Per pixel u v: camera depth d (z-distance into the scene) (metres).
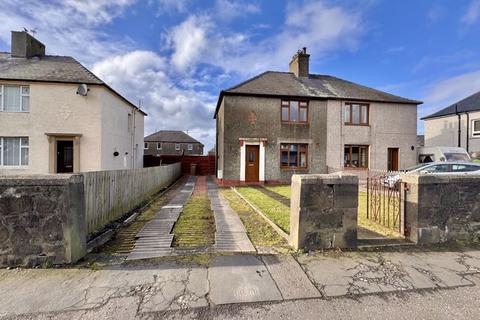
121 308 2.63
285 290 2.99
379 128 16.23
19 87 12.89
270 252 4.00
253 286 3.05
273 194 10.78
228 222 5.91
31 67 13.52
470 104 19.55
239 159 14.56
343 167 15.70
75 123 13.27
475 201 4.69
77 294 2.86
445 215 4.53
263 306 2.70
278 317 2.53
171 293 2.89
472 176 4.69
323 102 15.57
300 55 17.91
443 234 4.50
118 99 16.09
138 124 21.05
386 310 2.66
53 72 13.45
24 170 12.81
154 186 11.38
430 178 4.45
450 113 20.41
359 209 7.25
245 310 2.63
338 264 3.64
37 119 12.89
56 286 3.00
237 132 14.55
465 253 4.11
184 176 23.31
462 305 2.76
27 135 12.81
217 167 19.28
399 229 4.86
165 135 50.38
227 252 3.99
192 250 4.11
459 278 3.32
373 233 5.02
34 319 2.45
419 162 17.34
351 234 4.18
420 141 33.69
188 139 50.44
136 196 8.38
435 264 3.71
